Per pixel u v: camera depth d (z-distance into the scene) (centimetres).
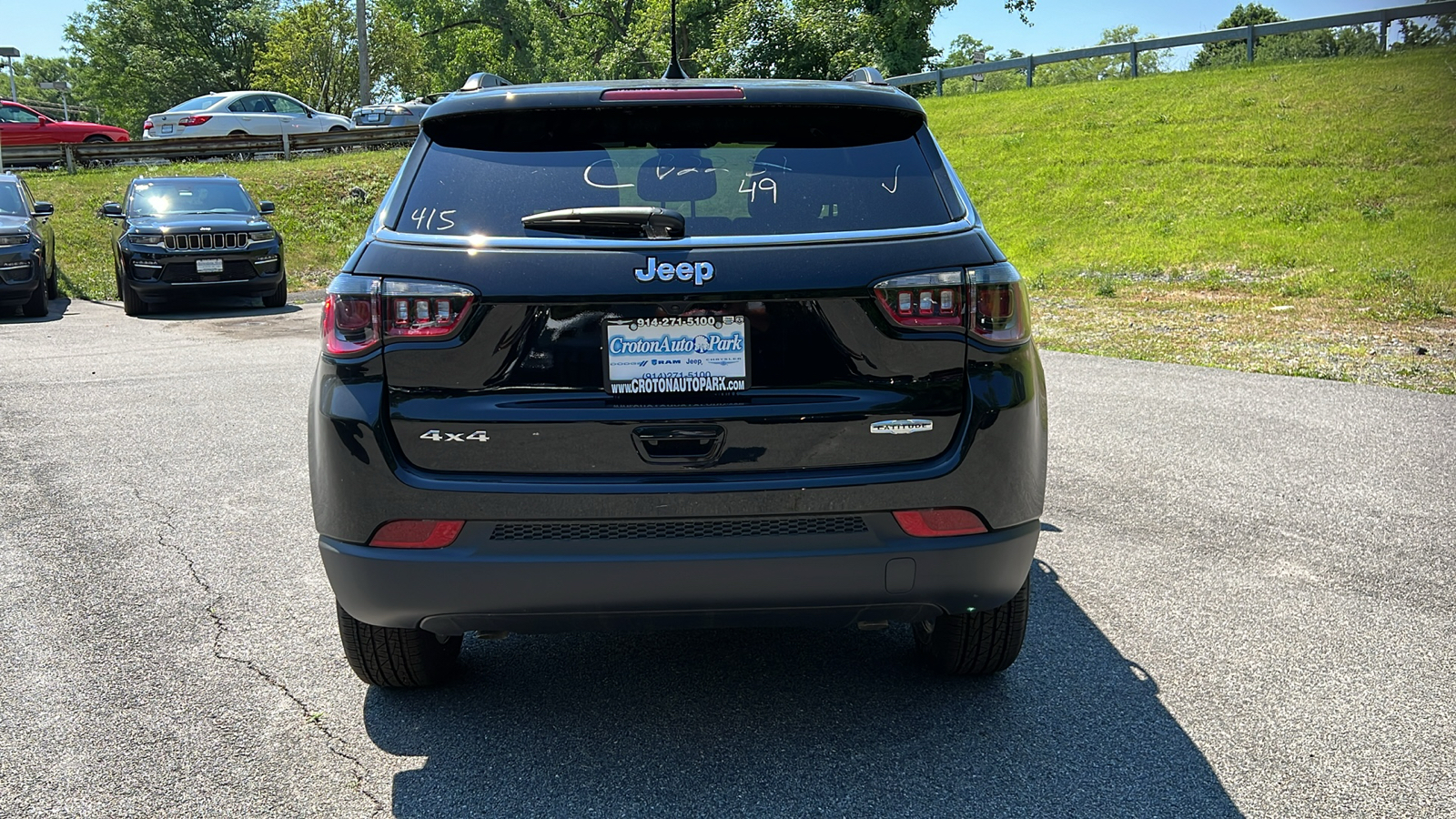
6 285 1360
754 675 339
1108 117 2622
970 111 3003
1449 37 2788
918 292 259
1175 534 470
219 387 844
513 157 280
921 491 260
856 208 270
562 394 256
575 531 257
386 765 284
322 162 2731
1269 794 266
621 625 272
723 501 255
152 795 269
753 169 276
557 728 304
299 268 2044
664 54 4659
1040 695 322
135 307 1423
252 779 277
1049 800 264
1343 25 2917
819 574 259
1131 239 1784
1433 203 1714
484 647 365
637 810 261
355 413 259
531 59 6194
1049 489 541
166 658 353
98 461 608
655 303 254
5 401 784
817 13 3872
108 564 442
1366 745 290
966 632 312
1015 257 1816
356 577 265
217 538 475
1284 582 412
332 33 4828
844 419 258
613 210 257
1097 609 389
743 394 257
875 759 285
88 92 7231
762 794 268
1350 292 1285
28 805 264
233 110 3017
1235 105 2519
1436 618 378
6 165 2583
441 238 263
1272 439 639
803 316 257
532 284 254
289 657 354
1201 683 329
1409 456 596
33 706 319
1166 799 264
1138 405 738
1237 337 1042
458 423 257
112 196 2342
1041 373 287
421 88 6109
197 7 6444
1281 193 1889
